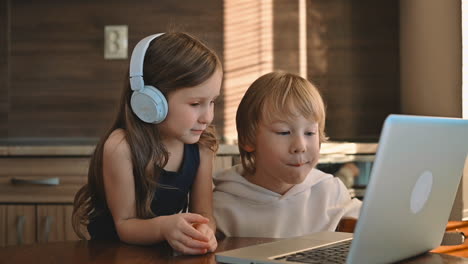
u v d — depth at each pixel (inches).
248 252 34.5
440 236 38.0
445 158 33.4
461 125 33.4
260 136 48.9
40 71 108.3
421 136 29.7
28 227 86.8
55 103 108.3
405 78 99.7
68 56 107.9
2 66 108.7
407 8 97.6
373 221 29.2
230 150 84.2
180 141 48.0
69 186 86.1
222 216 52.9
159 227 39.6
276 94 47.5
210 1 105.7
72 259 36.2
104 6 107.2
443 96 79.8
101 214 49.3
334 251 35.0
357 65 105.1
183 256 37.3
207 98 42.1
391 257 33.1
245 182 53.4
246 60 105.7
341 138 103.4
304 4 105.0
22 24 108.3
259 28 105.5
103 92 107.5
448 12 77.7
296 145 47.2
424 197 33.2
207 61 41.6
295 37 105.3
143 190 44.6
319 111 47.9
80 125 108.0
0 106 108.8
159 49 42.4
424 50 88.0
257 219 52.2
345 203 55.1
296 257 33.2
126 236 41.9
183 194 49.1
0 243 87.2
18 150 86.3
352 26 104.9
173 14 106.3
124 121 45.7
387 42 104.7
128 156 43.7
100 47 107.4
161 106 41.7
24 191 86.7
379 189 28.3
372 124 105.1
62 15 107.7
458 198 75.8
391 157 28.0
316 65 105.3
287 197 52.5
